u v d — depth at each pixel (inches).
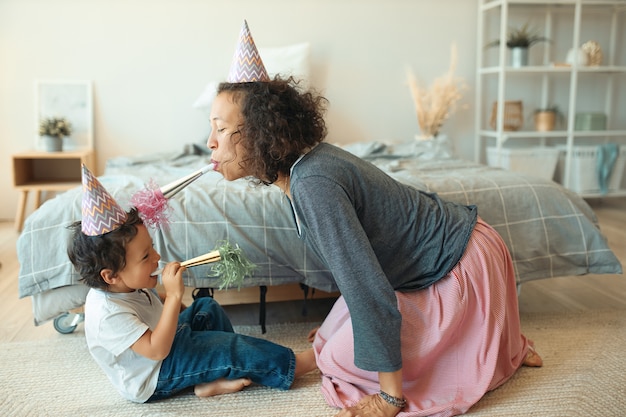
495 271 57.3
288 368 59.2
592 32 159.9
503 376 60.2
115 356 55.1
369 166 54.7
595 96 163.6
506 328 58.9
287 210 71.2
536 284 94.2
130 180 83.3
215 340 58.6
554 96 160.7
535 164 147.8
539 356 65.6
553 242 77.0
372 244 53.9
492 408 55.6
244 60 51.7
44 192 147.3
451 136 158.7
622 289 91.0
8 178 144.4
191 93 145.0
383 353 49.6
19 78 140.3
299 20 146.1
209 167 53.3
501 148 147.0
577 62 146.1
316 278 71.4
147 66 142.9
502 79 142.4
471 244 57.1
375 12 148.8
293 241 70.9
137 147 146.0
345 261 48.9
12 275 100.1
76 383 62.1
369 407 51.8
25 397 59.1
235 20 143.6
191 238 69.6
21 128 142.3
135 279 53.6
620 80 164.1
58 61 140.5
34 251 68.1
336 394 56.3
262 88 49.9
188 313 64.3
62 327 74.7
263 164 50.4
